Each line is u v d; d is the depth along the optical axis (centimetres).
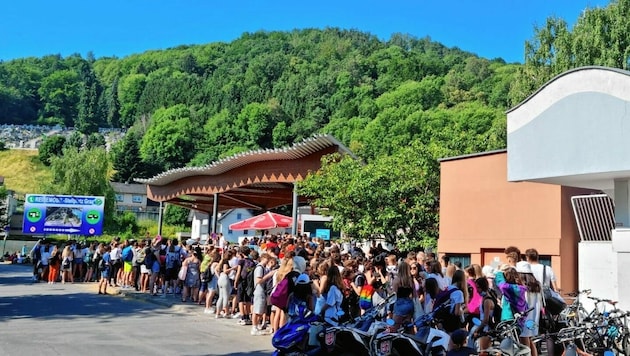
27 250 6362
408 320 926
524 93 3609
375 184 2359
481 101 10250
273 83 15925
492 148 3188
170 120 13462
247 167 3259
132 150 12131
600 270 1493
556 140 1404
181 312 1748
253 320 1364
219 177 3519
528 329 995
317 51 18688
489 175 1980
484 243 1958
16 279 3089
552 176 1403
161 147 13075
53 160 7931
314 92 13850
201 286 1866
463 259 2025
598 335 1033
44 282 2831
